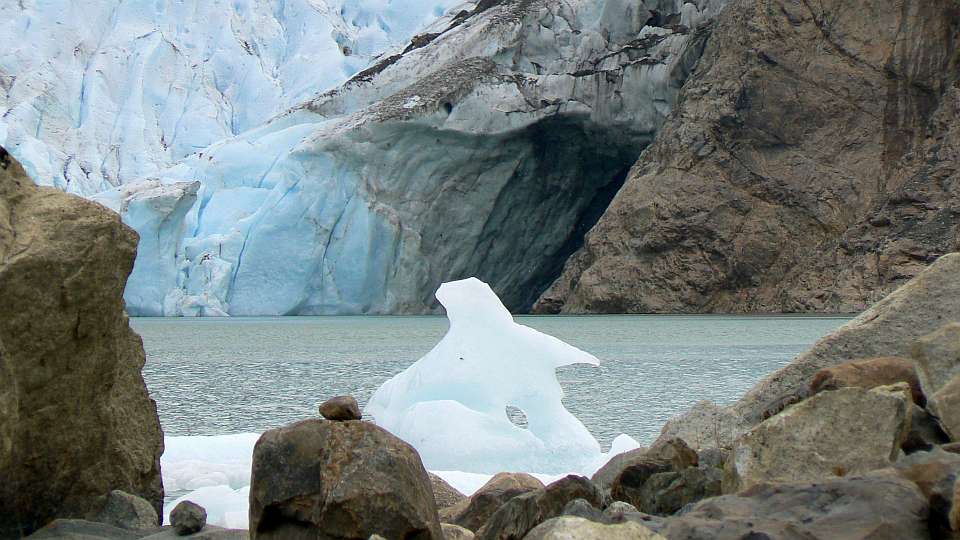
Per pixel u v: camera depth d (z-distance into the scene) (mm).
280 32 135000
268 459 6941
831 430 7488
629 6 98312
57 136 117562
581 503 7223
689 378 33781
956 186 78875
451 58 99812
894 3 87312
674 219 86125
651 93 96125
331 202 89688
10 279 7559
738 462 7559
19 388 7824
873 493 6117
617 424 22703
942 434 8195
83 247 7961
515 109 91875
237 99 128875
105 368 8523
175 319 98938
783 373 11859
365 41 134625
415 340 60531
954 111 82438
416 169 91688
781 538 5770
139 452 9375
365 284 90562
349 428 6898
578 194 100938
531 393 17375
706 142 88562
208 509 11602
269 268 89125
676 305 84750
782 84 87750
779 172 86500
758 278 84438
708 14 98438
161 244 87688
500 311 18078
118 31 129750
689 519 6133
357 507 6523
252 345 57875
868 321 11852
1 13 128125
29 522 8391
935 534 5844
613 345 50188
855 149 86062
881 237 80000
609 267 86938
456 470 15305
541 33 98438
